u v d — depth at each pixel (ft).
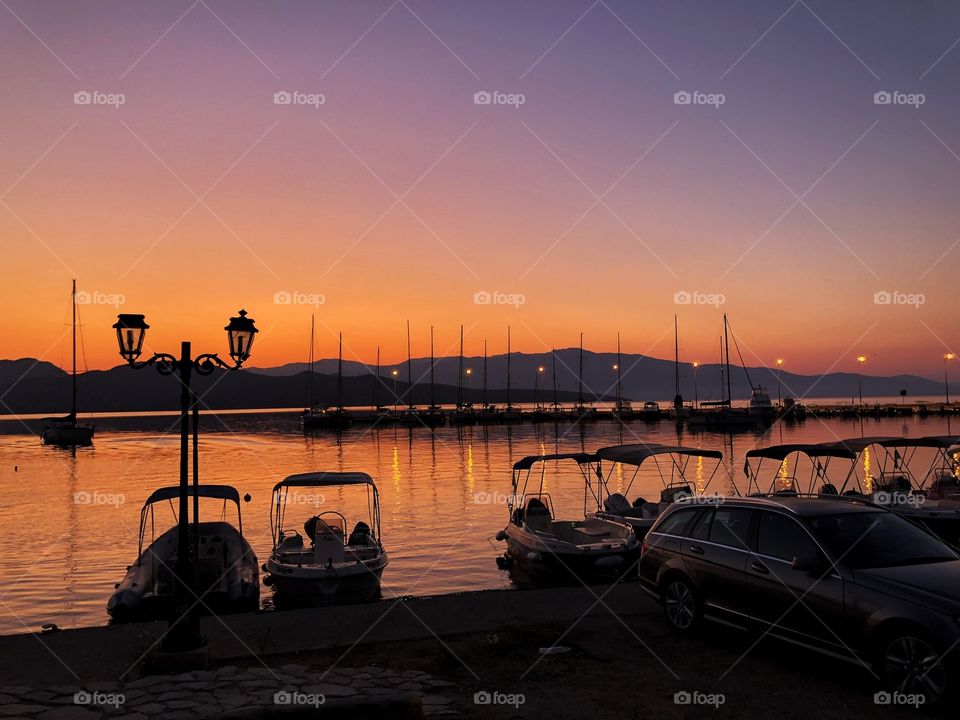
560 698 24.48
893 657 23.27
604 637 31.27
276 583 57.31
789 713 22.70
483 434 335.47
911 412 467.11
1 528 97.66
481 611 35.37
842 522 27.48
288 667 28.09
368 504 115.55
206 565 54.65
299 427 445.78
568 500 118.21
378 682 26.30
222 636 31.96
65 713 23.40
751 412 400.88
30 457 240.12
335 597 56.85
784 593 26.76
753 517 29.60
